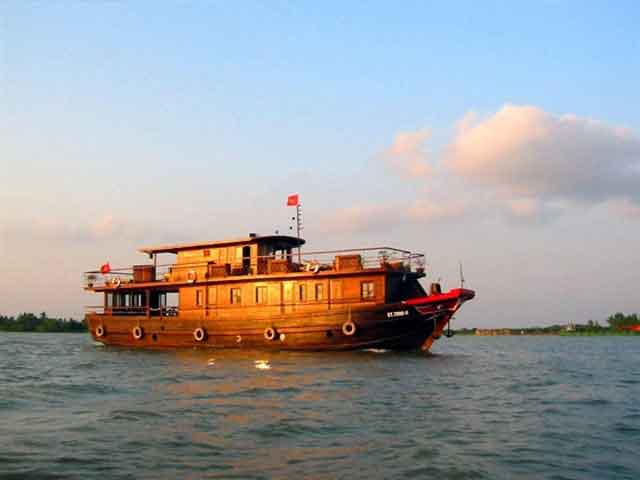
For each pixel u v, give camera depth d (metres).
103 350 43.72
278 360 32.34
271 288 38.06
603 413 17.67
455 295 33.59
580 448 13.27
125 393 20.83
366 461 11.98
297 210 42.09
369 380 24.06
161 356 36.97
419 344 36.06
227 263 41.00
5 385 22.88
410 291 37.75
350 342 35.41
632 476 11.27
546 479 11.02
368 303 35.22
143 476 10.92
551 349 61.88
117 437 13.81
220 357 35.00
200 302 40.75
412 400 19.36
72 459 11.96
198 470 11.30
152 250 43.75
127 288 44.72
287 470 11.36
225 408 17.55
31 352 44.56
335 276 36.34
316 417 16.27
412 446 13.17
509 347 69.38
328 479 10.85
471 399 19.92
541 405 19.02
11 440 13.49
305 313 36.12
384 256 35.50
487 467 11.70
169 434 14.12
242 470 11.33
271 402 18.66
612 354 50.34
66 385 22.91
